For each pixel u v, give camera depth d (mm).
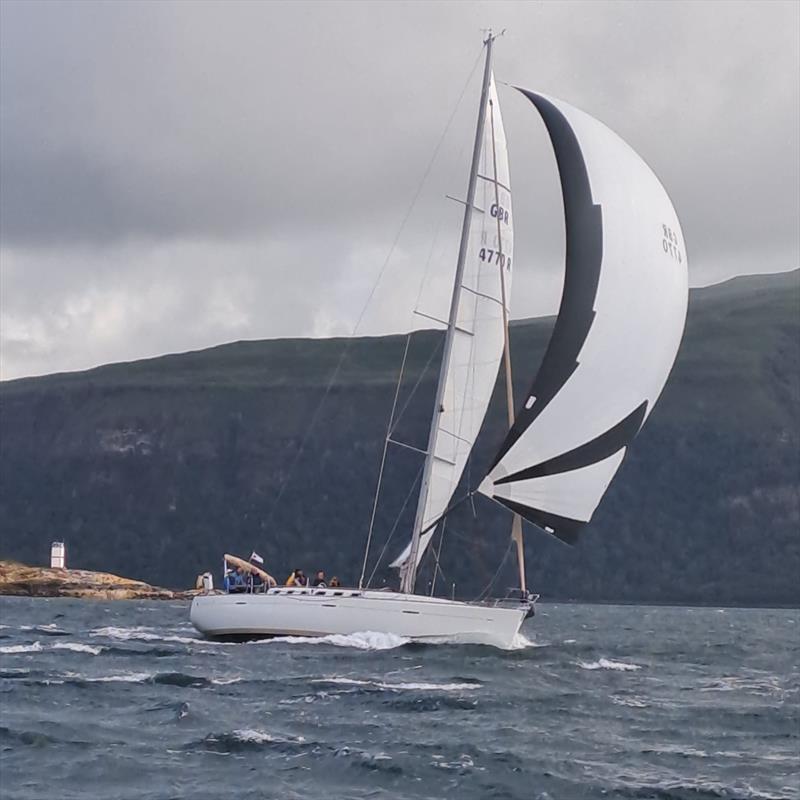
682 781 29922
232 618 58844
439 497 60812
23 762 29281
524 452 58219
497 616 57438
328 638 56844
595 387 58219
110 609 142375
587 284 58219
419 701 41188
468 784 28750
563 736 35844
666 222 60438
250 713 37375
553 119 60250
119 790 26859
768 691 49875
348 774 29234
